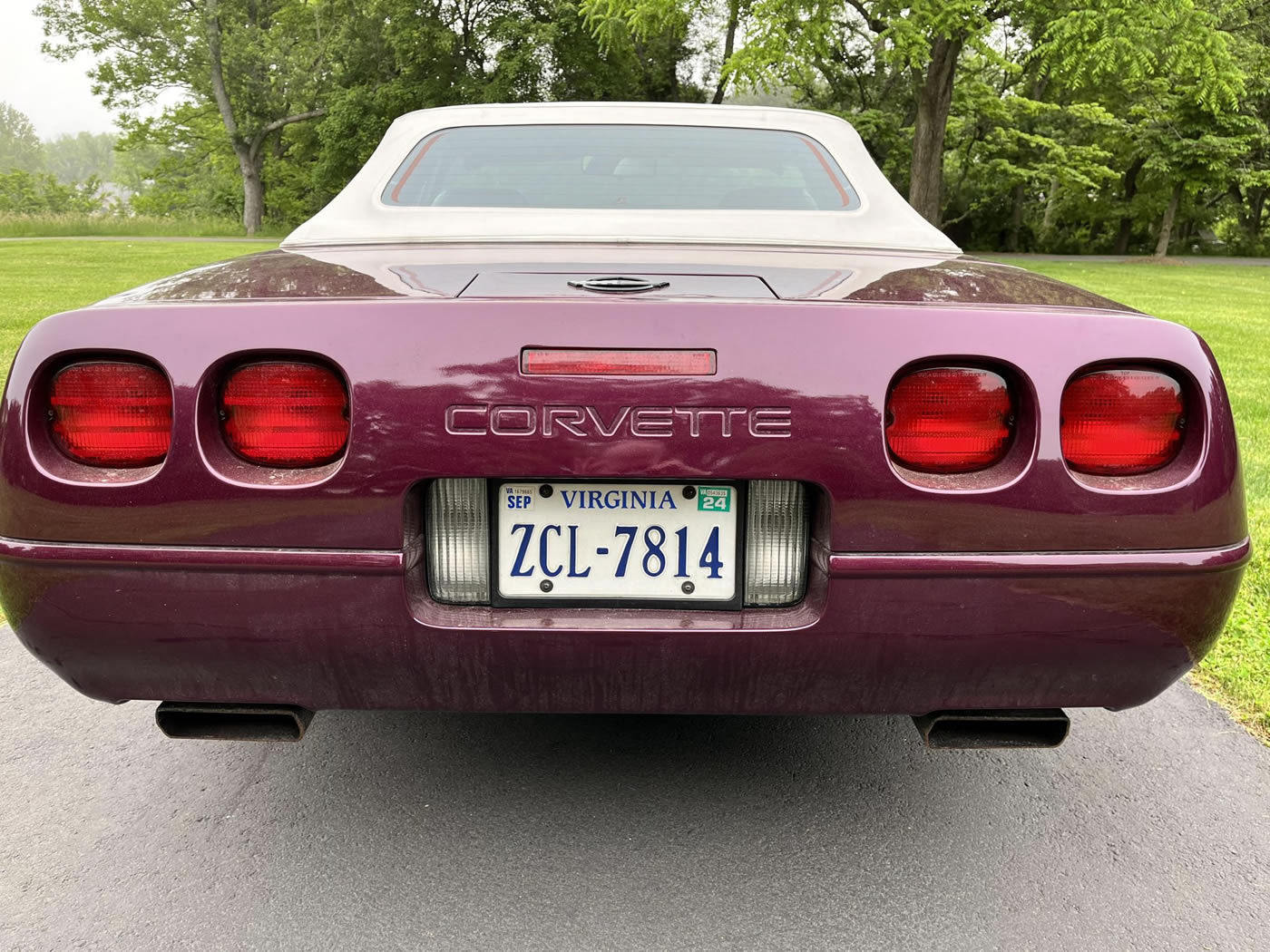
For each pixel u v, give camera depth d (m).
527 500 1.42
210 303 1.40
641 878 1.75
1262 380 7.57
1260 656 2.70
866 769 2.15
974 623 1.40
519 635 1.41
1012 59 25.59
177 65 40.62
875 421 1.35
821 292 1.47
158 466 1.38
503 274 1.56
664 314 1.36
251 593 1.39
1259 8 32.59
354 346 1.35
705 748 2.23
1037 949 1.57
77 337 1.37
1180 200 38.38
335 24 39.22
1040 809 2.00
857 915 1.65
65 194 55.12
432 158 2.35
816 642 1.42
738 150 2.38
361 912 1.65
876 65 33.09
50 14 39.09
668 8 19.06
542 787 2.05
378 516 1.36
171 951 1.55
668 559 1.44
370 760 2.17
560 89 36.25
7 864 1.78
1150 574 1.40
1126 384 1.39
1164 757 2.22
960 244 42.97
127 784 2.07
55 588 1.40
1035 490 1.37
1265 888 1.74
